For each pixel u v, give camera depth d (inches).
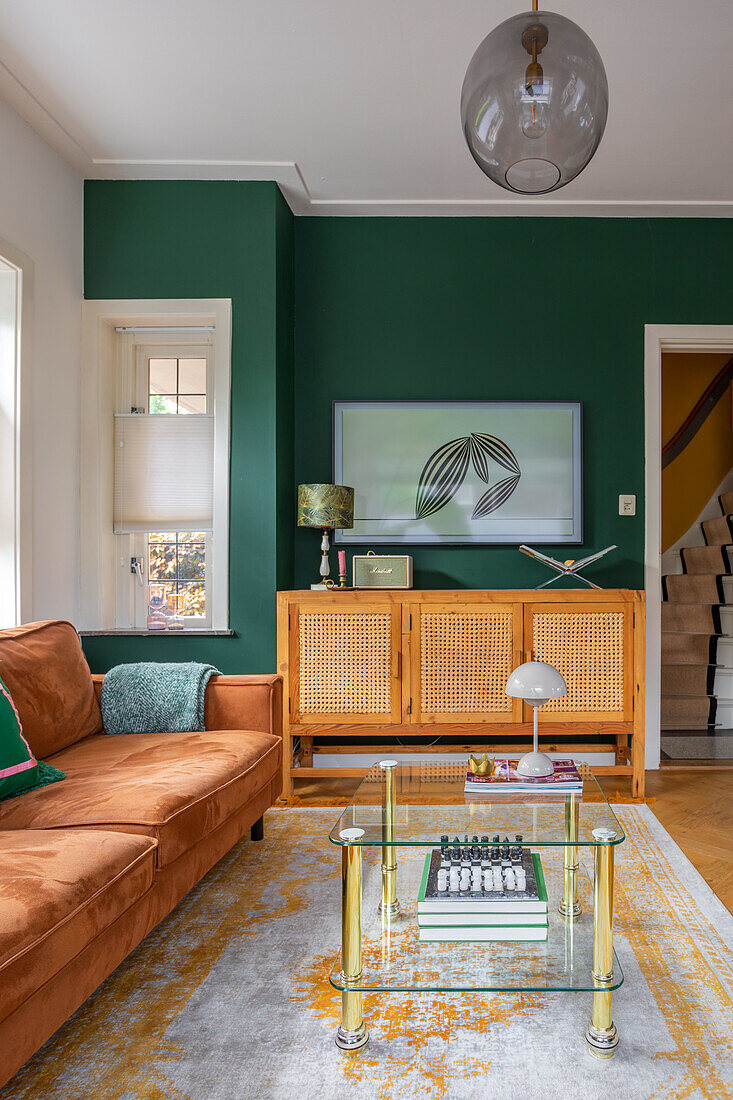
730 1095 53.9
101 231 137.4
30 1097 54.1
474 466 147.3
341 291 149.3
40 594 122.6
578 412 146.7
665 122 116.6
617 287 148.5
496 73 59.9
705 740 168.1
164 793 72.7
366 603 127.3
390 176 136.0
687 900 85.8
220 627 134.7
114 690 103.5
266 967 72.5
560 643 127.3
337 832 61.5
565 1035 61.5
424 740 145.9
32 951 47.7
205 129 121.0
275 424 136.2
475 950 65.2
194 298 136.8
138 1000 66.7
